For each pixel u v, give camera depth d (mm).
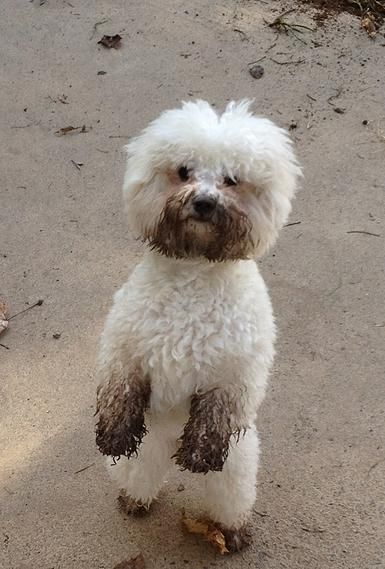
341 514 1021
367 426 1122
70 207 1417
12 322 1228
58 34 1786
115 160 1506
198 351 820
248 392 852
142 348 832
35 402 1127
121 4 1870
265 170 822
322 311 1274
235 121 831
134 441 867
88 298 1269
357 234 1403
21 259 1322
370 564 970
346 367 1196
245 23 1832
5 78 1679
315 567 968
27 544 972
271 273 1328
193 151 801
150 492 978
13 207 1410
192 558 978
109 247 1354
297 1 1876
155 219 833
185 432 850
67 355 1188
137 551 979
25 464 1055
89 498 1024
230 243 819
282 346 1220
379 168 1529
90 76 1689
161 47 1763
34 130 1563
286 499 1037
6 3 1863
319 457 1082
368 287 1315
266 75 1706
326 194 1475
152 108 1616
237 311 829
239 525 975
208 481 938
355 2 1863
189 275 829
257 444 952
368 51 1779
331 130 1599
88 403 1129
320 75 1716
